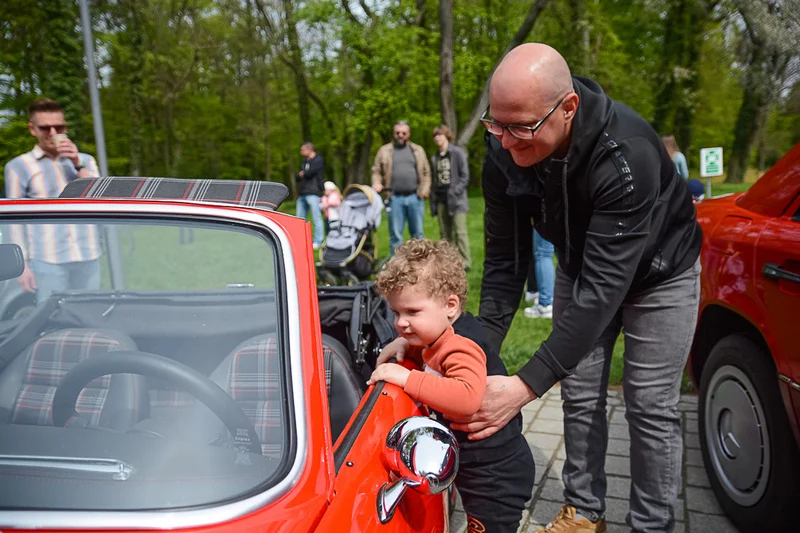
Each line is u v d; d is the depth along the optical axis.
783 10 4.88
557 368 1.88
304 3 22.12
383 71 23.72
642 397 2.26
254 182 2.14
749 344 2.61
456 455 1.30
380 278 1.75
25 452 1.24
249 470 1.19
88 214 1.65
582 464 2.44
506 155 2.14
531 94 1.76
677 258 2.14
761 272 2.46
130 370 1.44
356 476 1.26
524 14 22.05
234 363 1.39
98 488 1.14
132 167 24.25
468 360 1.73
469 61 22.03
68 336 1.58
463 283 1.80
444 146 7.77
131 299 1.72
